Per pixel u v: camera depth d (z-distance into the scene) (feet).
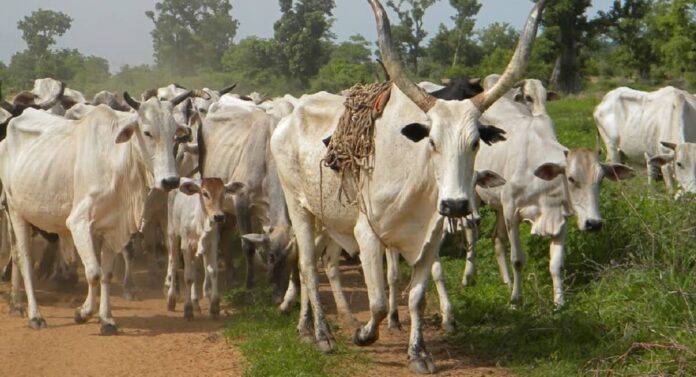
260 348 27.20
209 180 32.14
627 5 173.78
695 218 28.43
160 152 30.09
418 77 190.08
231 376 25.07
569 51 171.53
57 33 272.10
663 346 21.86
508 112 33.94
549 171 29.86
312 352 26.40
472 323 29.99
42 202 31.50
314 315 28.02
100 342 29.14
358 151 24.80
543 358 24.73
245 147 36.88
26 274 32.19
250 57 201.57
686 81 157.28
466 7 203.31
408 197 24.03
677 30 159.53
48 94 56.24
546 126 32.27
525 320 27.37
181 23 247.91
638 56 182.50
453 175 22.25
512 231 31.86
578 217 30.01
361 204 24.95
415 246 24.75
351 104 25.39
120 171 30.48
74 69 240.73
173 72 241.35
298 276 31.63
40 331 30.81
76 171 30.78
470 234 34.99
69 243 33.14
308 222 28.12
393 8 203.82
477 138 22.43
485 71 167.84
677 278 25.96
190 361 26.71
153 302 36.37
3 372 25.94
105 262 30.96
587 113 107.65
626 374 21.76
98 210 30.55
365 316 32.30
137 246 45.24
